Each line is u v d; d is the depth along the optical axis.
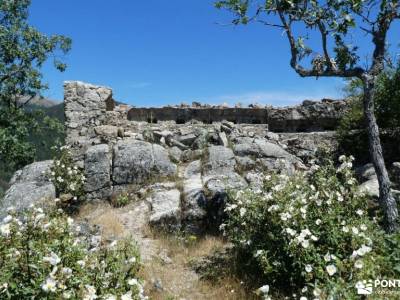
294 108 13.71
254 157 11.65
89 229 8.35
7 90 16.75
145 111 13.92
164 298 6.29
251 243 6.86
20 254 4.20
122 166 10.89
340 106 13.50
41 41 17.08
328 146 12.55
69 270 4.17
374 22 8.44
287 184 7.38
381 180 7.80
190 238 8.49
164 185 10.41
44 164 11.80
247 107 13.99
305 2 8.52
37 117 17.39
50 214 6.01
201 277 7.12
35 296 3.89
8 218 4.55
